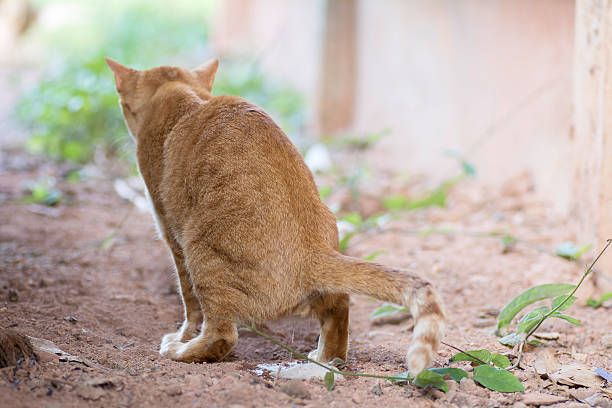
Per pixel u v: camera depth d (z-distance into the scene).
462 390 5.60
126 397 5.11
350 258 5.76
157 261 8.92
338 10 15.59
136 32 25.97
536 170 10.41
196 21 28.64
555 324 7.00
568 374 5.96
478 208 10.65
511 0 10.53
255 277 5.80
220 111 6.33
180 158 6.29
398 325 7.30
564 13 9.60
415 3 13.11
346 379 5.73
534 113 10.30
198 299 6.11
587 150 7.98
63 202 11.30
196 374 5.54
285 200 5.86
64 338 6.43
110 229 10.12
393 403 5.30
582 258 8.12
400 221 10.43
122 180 12.64
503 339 6.50
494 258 8.73
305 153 13.29
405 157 13.55
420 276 5.47
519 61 10.51
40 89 15.31
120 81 7.17
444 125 12.34
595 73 7.71
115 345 6.48
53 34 26.62
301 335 7.05
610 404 5.52
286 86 19.20
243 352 6.66
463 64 11.77
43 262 8.64
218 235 5.86
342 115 15.90
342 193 11.28
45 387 5.10
